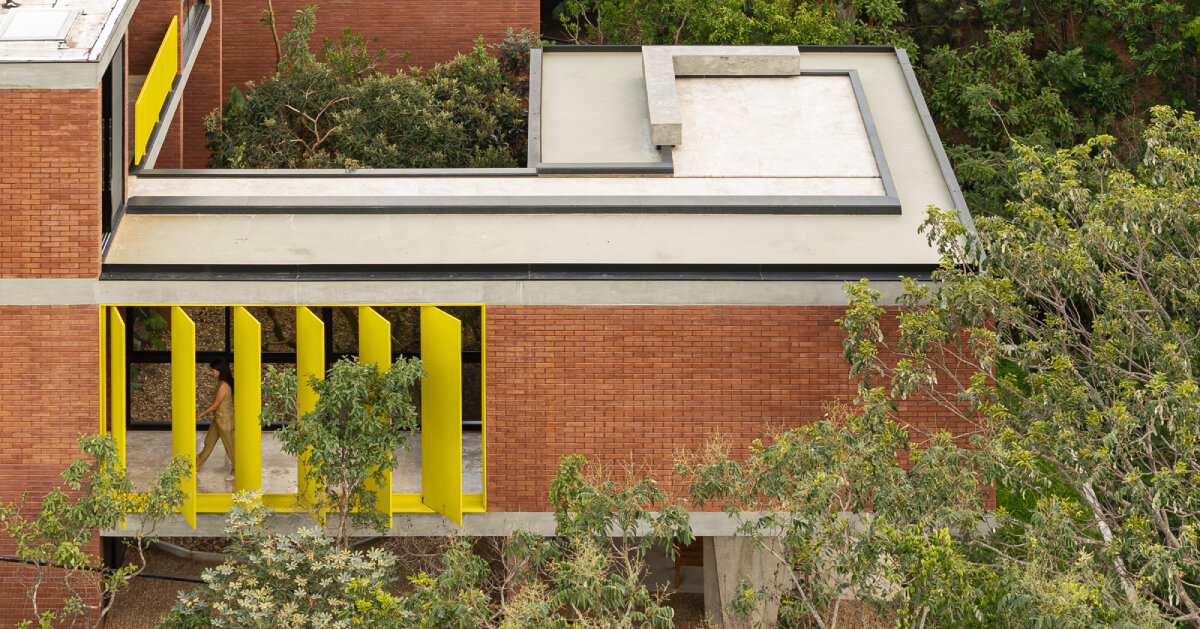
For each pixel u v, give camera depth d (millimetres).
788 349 17672
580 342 17594
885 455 14625
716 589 20078
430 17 33344
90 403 17453
